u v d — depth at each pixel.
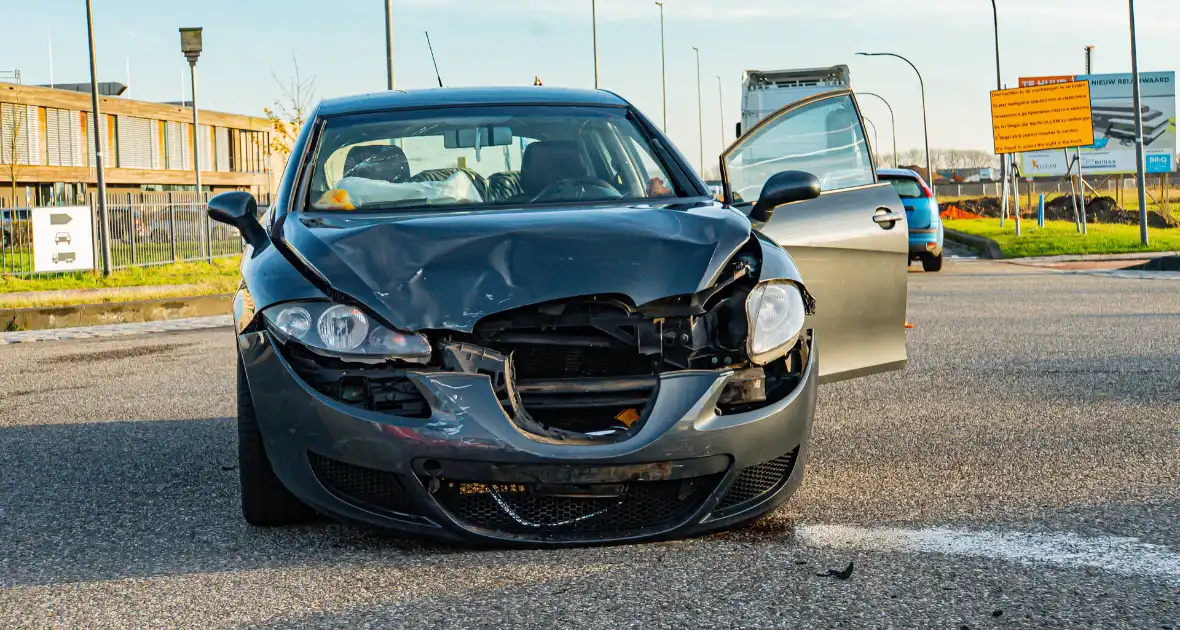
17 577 3.31
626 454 3.13
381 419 3.18
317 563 3.30
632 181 4.40
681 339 3.35
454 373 3.18
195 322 13.35
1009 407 5.80
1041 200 34.16
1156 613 2.76
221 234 23.92
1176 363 7.18
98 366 8.90
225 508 4.05
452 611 2.85
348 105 4.78
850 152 5.00
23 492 4.45
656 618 2.76
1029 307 11.41
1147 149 48.97
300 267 3.46
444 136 4.50
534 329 3.30
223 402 6.70
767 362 3.40
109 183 47.19
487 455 3.11
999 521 3.64
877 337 4.89
